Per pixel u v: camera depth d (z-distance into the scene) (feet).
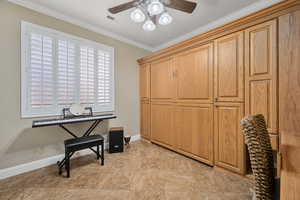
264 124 3.34
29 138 7.07
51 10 7.61
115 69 10.73
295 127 3.24
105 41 10.11
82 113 8.71
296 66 3.99
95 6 7.36
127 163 7.85
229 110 6.51
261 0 6.82
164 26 9.45
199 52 7.70
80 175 6.63
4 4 6.37
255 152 2.56
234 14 7.89
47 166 7.51
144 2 5.39
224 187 5.73
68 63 8.33
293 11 4.52
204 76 7.48
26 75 6.93
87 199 5.06
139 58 12.28
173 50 9.08
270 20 5.20
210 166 7.41
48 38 7.56
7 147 6.49
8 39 6.48
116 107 10.82
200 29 9.70
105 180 6.23
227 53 6.51
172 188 5.69
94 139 7.45
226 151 6.64
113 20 8.73
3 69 6.39
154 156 8.79
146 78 11.57
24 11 6.85
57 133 7.98
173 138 9.30
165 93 9.85
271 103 5.24
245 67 5.94
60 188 5.66
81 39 8.87
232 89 6.37
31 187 5.71
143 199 5.09
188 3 5.12
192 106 8.11
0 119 6.35
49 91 7.65
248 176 6.04
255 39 5.63
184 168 7.27
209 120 7.30
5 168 6.41
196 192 5.45
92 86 9.45
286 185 1.93
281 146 2.18
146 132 11.69
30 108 7.08
